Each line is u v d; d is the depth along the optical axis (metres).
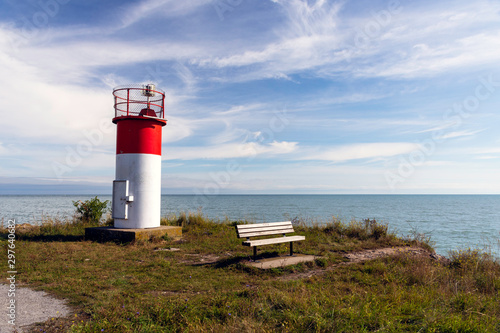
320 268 8.20
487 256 8.84
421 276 6.95
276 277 7.27
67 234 12.73
